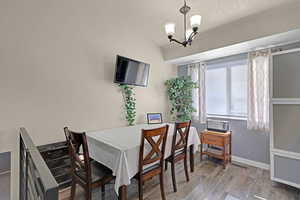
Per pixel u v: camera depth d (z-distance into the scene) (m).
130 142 1.75
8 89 1.70
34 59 1.86
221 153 2.83
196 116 3.64
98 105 2.49
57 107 2.06
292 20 2.02
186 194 1.99
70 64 2.17
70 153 1.67
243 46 2.63
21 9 1.76
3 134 1.67
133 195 1.97
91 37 2.38
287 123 2.08
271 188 2.12
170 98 3.68
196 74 3.63
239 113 3.18
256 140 2.81
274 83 2.19
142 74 3.02
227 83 3.32
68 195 1.96
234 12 2.22
